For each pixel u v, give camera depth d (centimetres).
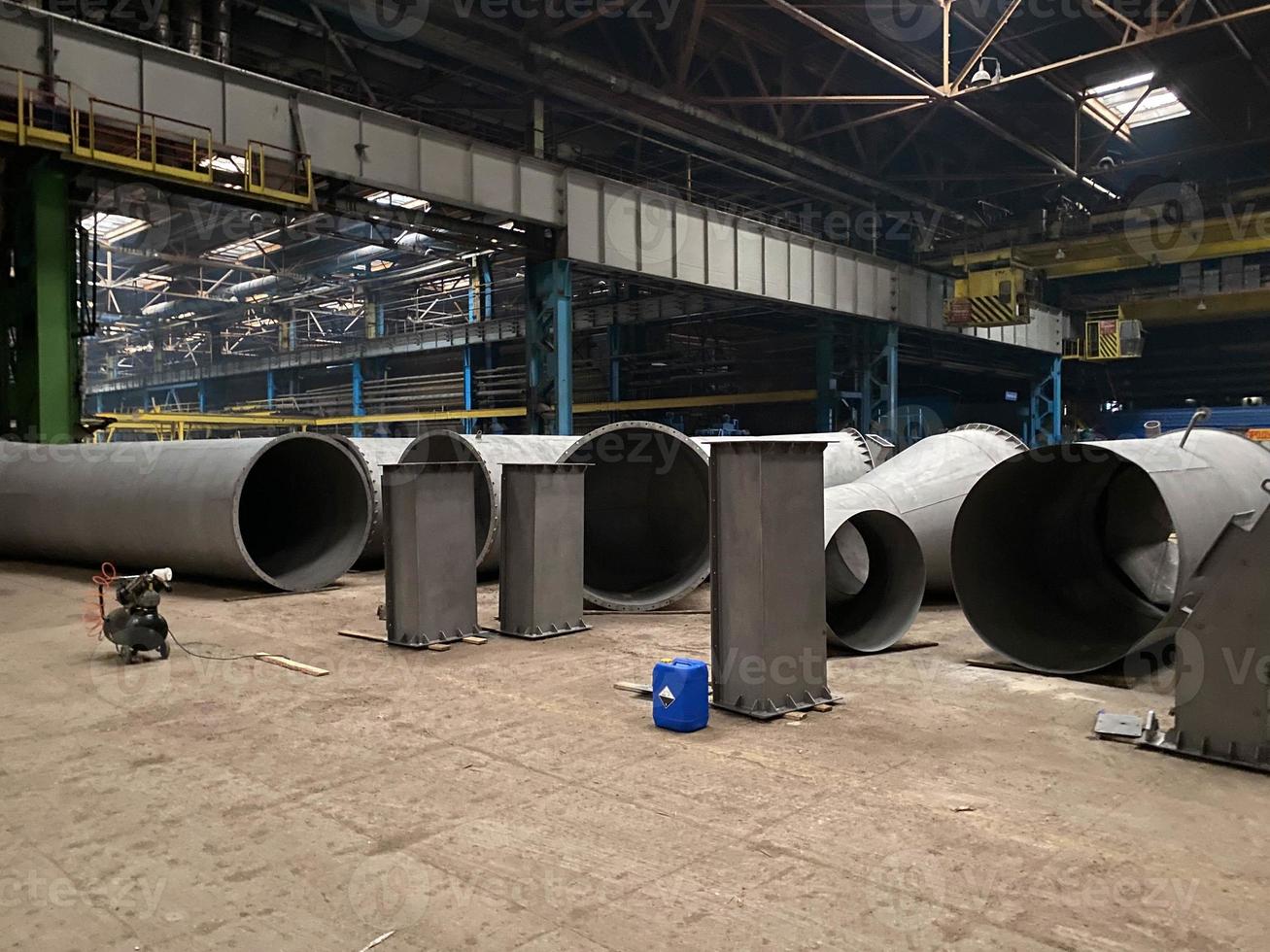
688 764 442
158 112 1454
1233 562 434
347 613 900
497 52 1905
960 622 846
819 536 549
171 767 439
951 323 2788
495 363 3809
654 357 3534
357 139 1680
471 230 1939
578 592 805
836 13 2155
